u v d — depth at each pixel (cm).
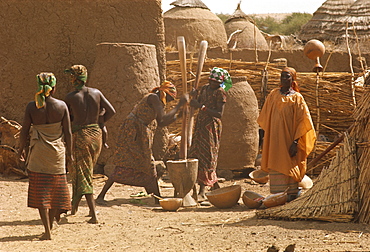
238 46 3941
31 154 1216
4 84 2233
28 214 1495
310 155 2288
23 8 2233
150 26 2377
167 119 1659
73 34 2283
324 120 2389
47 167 1218
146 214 1527
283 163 1533
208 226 1317
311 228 1250
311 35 4356
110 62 2147
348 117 2352
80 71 1441
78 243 1170
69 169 1468
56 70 2272
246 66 2522
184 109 1694
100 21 2309
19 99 2244
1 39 2227
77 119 1443
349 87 2327
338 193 1315
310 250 1059
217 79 1769
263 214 1395
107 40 2320
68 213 1526
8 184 1928
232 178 2278
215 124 1786
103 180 2077
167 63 2477
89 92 1457
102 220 1438
